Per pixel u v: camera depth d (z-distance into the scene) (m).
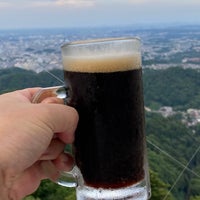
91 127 0.25
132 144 0.26
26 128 0.25
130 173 0.26
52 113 0.25
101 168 0.25
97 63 0.25
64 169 0.28
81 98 0.25
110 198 0.26
